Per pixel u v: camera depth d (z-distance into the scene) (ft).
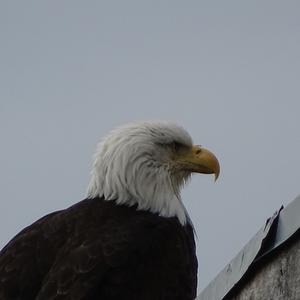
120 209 42.39
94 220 39.83
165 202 44.11
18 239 38.63
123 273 36.58
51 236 38.24
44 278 35.53
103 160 44.47
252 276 35.50
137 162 44.32
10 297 35.47
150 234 39.86
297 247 32.40
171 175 45.73
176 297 39.19
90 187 44.68
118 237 37.76
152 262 38.81
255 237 35.06
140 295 37.32
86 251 36.24
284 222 32.99
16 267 36.58
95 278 35.27
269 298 33.68
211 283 39.78
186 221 44.39
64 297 34.09
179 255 40.24
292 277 32.40
